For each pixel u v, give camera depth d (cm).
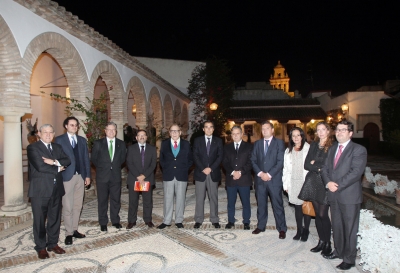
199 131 1806
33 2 652
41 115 1337
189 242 540
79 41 864
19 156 659
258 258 475
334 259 470
